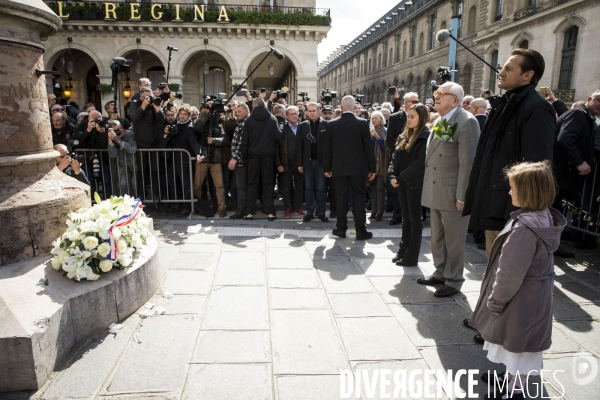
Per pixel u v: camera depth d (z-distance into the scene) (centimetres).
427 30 3303
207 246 497
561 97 1783
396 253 488
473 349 282
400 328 309
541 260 210
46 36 363
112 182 607
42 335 232
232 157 639
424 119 411
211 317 319
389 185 602
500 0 2355
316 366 258
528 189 209
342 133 523
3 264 297
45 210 319
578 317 331
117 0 2230
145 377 243
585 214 474
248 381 242
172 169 657
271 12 2152
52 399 222
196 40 2205
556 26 1834
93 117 600
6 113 310
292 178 723
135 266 325
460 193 337
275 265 438
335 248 505
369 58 5069
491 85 2431
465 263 458
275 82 3591
